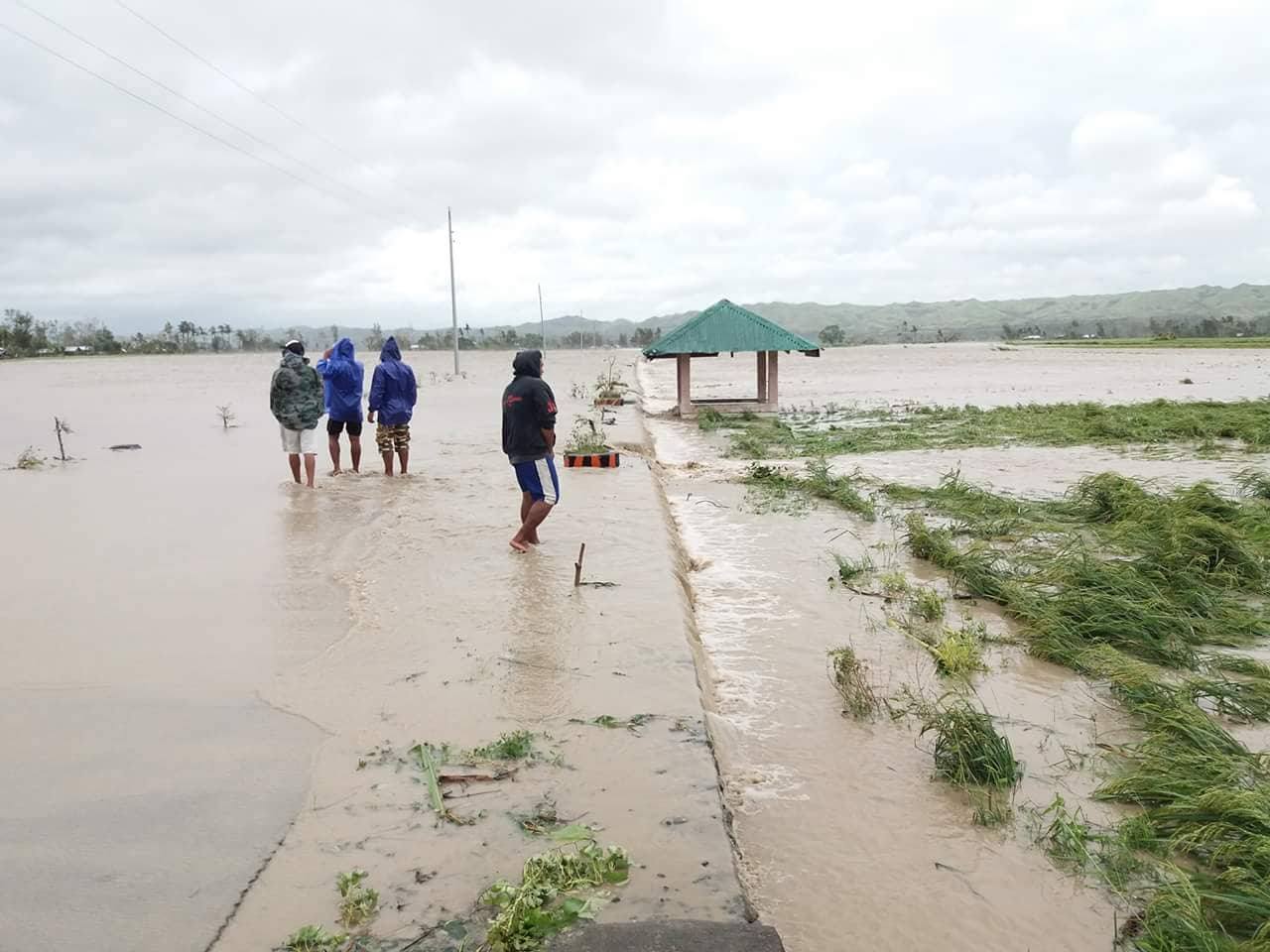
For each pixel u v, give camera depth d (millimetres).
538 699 5430
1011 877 4207
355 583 7953
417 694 5520
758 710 6047
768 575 9391
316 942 3246
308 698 5473
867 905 3977
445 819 4094
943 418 24266
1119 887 4121
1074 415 22984
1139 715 5977
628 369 65312
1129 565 8578
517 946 3170
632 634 6535
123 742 4895
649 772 4543
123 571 8414
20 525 10484
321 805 4227
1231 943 3607
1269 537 9672
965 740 5105
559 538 9562
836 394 36781
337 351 14117
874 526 11703
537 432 8883
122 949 3227
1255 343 88750
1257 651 7227
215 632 6688
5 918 3389
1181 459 16562
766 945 3164
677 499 13812
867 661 6945
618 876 3639
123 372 64375
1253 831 4211
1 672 5902
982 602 8477
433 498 12086
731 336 25625
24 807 4207
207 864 3756
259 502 11883
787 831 4578
